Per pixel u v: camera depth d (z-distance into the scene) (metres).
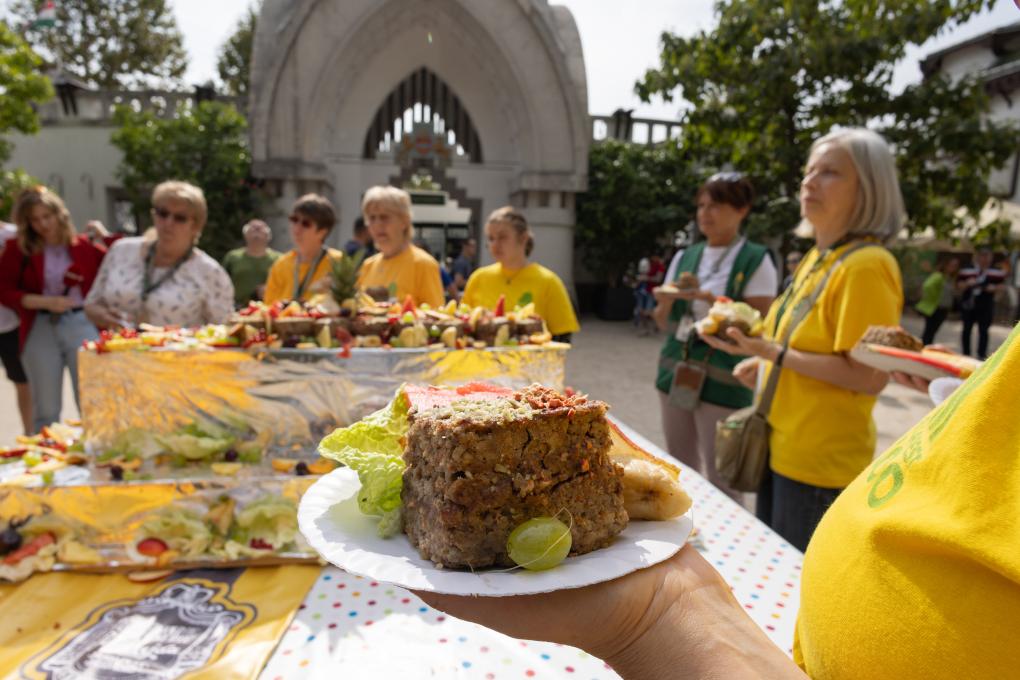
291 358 2.16
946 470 0.59
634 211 15.98
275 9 14.48
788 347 2.33
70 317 4.36
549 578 0.76
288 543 1.78
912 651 0.59
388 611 1.53
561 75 14.67
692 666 0.70
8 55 11.49
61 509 1.75
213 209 13.95
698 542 1.84
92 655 1.36
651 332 13.99
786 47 9.38
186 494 1.77
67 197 16.70
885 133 9.58
